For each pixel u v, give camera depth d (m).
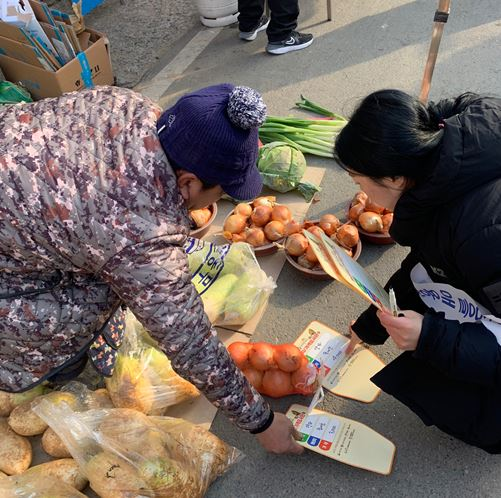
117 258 1.07
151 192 1.06
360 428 1.69
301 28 4.01
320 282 2.20
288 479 1.65
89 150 1.07
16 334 1.32
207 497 1.64
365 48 3.67
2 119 1.14
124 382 1.68
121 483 1.41
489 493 1.57
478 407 1.44
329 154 2.76
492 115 1.11
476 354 1.23
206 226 2.37
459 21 3.76
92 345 1.62
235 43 3.99
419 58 3.48
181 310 1.13
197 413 1.80
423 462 1.65
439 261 1.28
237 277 2.03
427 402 1.51
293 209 2.52
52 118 1.11
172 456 1.50
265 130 2.80
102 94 1.16
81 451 1.48
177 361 1.19
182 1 4.61
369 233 2.24
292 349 1.77
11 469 1.65
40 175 1.06
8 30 2.94
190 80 3.67
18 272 1.26
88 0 3.96
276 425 1.46
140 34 4.23
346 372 1.86
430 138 1.09
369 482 1.62
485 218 1.10
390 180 1.15
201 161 1.03
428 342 1.26
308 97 3.30
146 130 1.08
